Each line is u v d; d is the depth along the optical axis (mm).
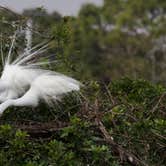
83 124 8289
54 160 7855
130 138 8625
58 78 9117
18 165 7883
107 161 8133
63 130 8234
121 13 40031
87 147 8234
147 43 35656
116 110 8953
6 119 9055
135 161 8281
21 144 7887
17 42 10547
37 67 9578
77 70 11055
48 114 9203
